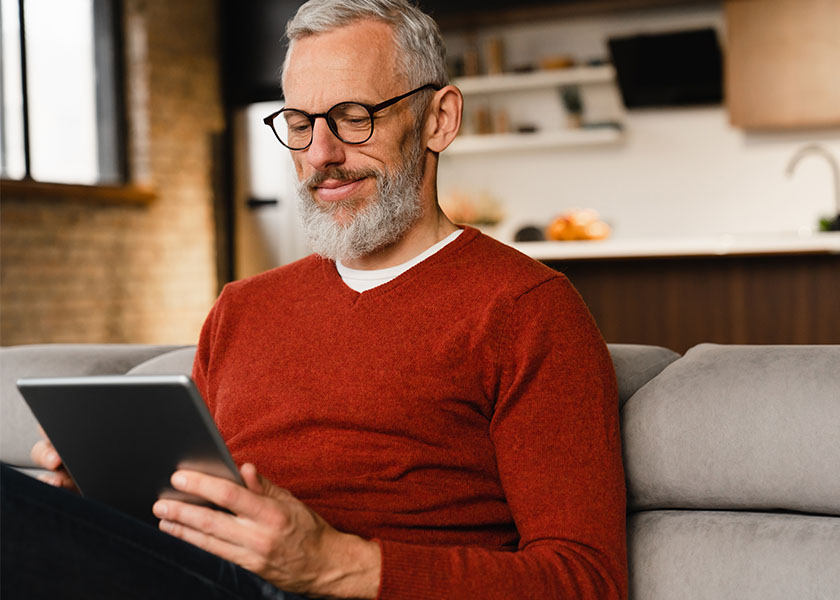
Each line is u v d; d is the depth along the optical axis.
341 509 1.14
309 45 1.27
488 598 0.97
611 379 1.13
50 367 1.67
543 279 1.17
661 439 1.17
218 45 6.08
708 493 1.13
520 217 6.34
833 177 5.69
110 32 5.38
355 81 1.24
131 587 0.87
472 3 5.80
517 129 6.22
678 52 5.64
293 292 1.31
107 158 5.38
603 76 5.87
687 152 5.96
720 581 1.07
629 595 1.12
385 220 1.25
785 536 1.06
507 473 1.10
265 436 1.22
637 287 4.00
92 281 5.12
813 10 5.36
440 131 1.34
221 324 1.35
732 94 5.57
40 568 0.83
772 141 5.79
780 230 5.81
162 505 0.94
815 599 1.01
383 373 1.16
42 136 4.91
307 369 1.22
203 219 5.95
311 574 0.94
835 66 5.36
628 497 1.20
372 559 0.97
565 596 0.99
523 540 1.06
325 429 1.18
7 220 4.61
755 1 5.46
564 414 1.09
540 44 6.21
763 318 3.82
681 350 3.94
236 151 6.12
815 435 1.07
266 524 0.90
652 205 6.05
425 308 1.19
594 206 6.18
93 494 1.05
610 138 5.86
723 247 4.64
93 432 0.94
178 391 0.83
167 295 5.66
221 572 0.93
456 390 1.14
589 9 5.75
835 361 1.12
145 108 5.47
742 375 1.16
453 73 6.23
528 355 1.11
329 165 1.25
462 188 6.46
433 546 1.02
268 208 6.04
